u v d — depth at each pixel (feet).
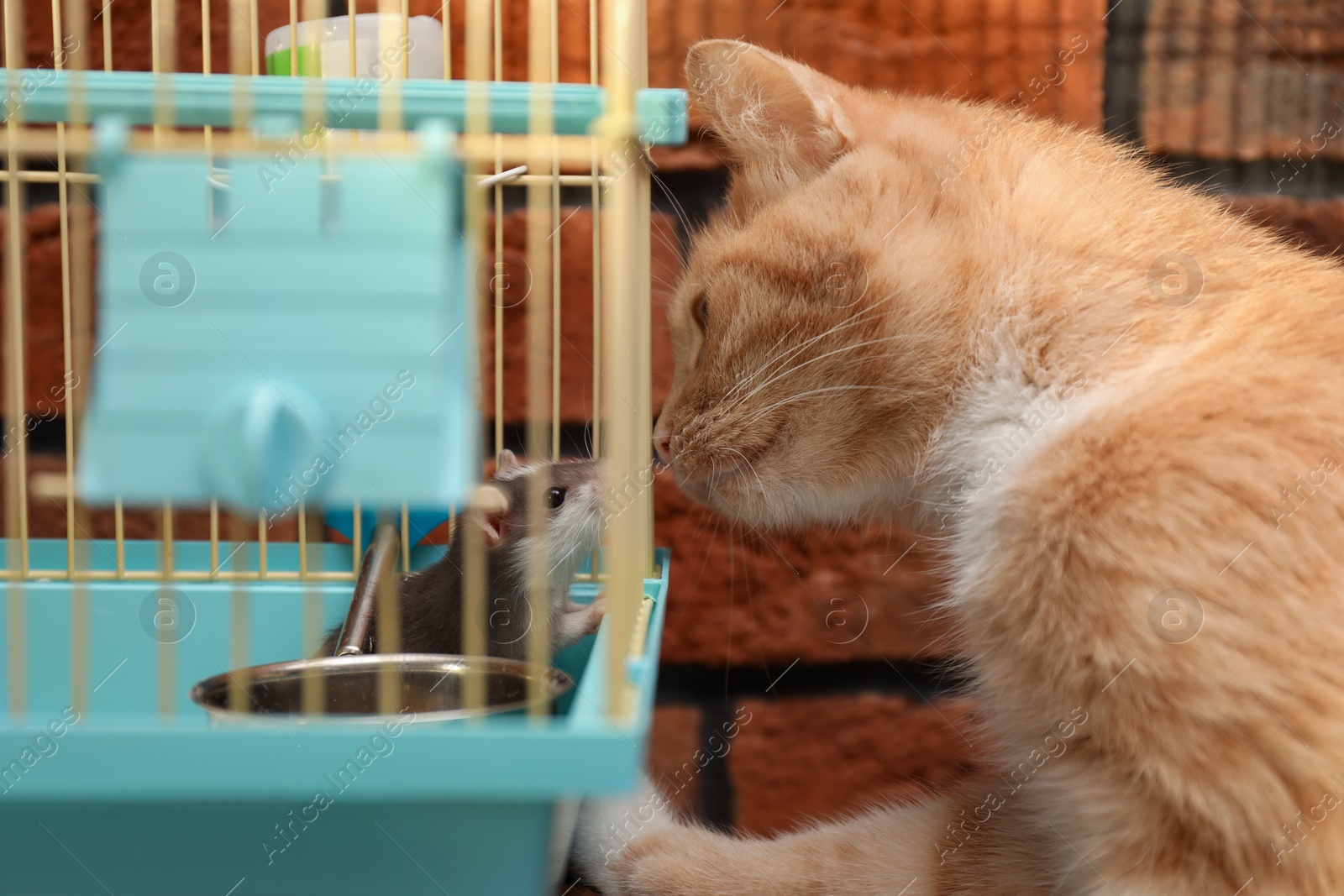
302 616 2.94
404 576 3.50
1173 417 2.29
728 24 3.74
